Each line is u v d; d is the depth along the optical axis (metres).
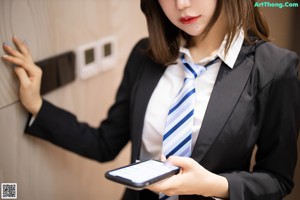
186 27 0.92
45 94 1.17
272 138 0.95
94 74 1.46
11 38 1.02
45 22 1.15
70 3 1.28
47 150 1.21
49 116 1.10
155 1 1.01
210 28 0.93
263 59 0.94
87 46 1.39
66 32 1.26
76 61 1.34
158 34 1.03
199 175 0.84
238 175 0.93
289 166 0.96
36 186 1.17
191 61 1.00
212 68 0.97
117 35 1.65
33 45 1.10
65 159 1.31
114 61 1.62
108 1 1.55
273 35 1.22
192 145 0.94
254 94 0.92
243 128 0.91
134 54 1.17
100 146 1.21
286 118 0.92
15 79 1.05
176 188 0.82
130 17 1.75
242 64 0.95
